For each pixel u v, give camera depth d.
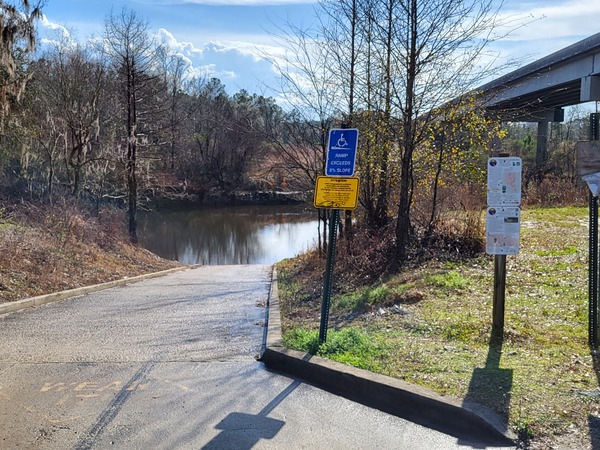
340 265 13.68
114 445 4.24
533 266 10.24
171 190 49.91
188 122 56.81
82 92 24.44
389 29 11.66
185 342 7.38
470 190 13.30
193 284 15.62
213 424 4.60
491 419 4.25
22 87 16.44
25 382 5.68
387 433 4.39
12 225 17.17
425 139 12.44
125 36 31.69
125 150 25.58
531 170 28.92
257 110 38.25
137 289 14.20
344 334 6.46
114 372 6.00
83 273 15.23
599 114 5.75
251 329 8.28
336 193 6.08
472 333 6.51
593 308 5.86
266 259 30.11
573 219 17.34
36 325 8.70
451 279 9.55
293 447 4.18
